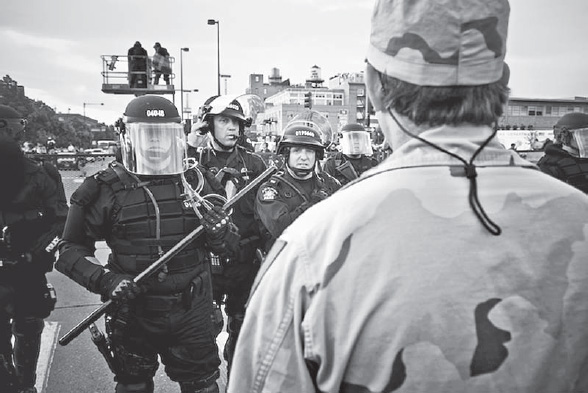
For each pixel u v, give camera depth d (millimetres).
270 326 815
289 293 800
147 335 2486
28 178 3041
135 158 2391
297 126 3406
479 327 719
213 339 2637
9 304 3002
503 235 753
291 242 825
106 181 2449
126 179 2469
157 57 14984
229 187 3689
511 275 737
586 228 789
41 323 3240
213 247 2586
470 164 802
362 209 785
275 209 3205
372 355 737
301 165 3363
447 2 769
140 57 14297
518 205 779
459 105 803
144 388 2598
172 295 2473
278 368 799
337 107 63438
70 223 2469
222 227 2520
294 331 791
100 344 2525
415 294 725
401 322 723
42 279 3193
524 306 731
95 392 3340
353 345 744
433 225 755
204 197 2736
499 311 724
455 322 719
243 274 3484
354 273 753
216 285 3420
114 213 2445
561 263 757
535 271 744
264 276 853
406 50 796
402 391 725
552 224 776
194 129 4215
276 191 3305
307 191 3486
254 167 4109
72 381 3482
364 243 762
